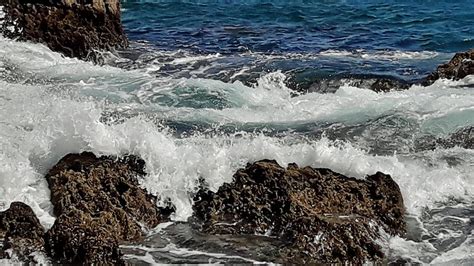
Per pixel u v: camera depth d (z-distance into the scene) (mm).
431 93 15672
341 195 10273
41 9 20203
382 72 18359
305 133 13188
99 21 21250
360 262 9133
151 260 9086
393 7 34062
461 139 12961
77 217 9414
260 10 31547
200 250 9367
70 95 14844
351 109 14516
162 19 28609
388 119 13797
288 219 9703
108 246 8859
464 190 11195
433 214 10555
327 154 11141
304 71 18125
